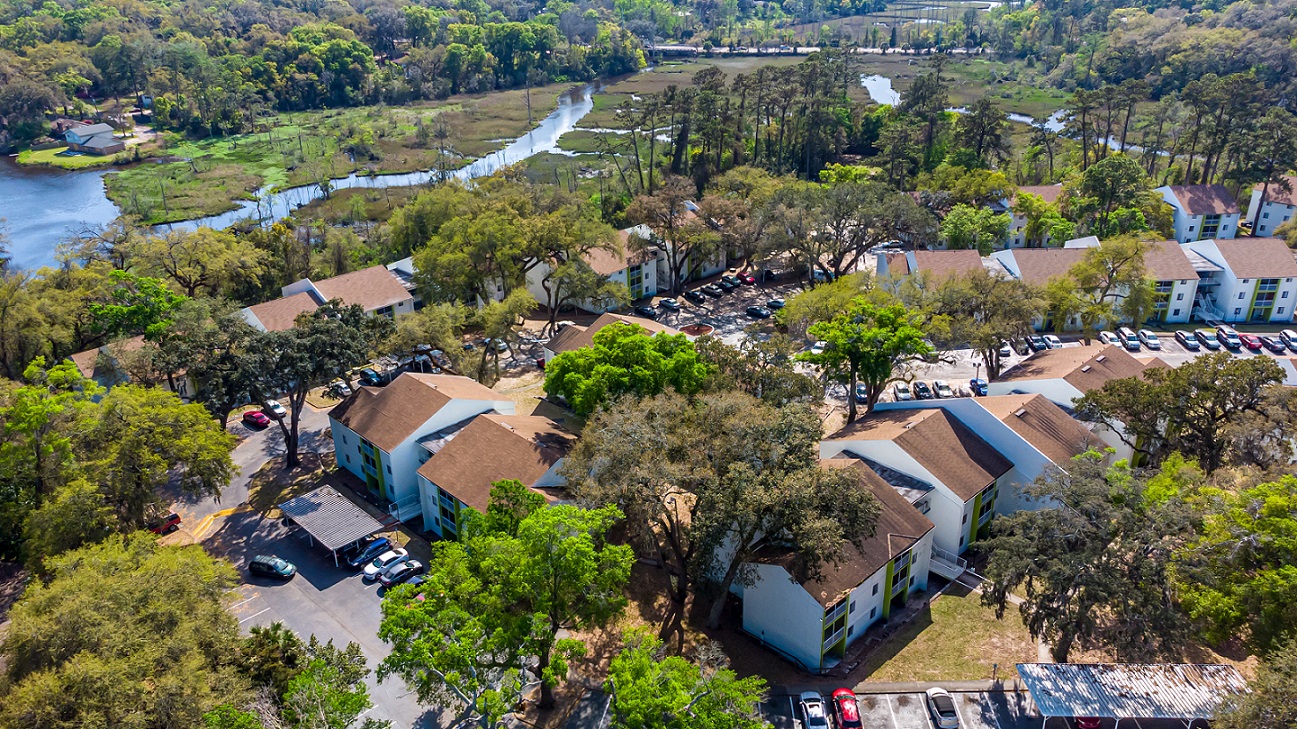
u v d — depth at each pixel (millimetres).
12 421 56469
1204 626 45219
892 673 48812
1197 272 101500
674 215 107938
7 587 56906
